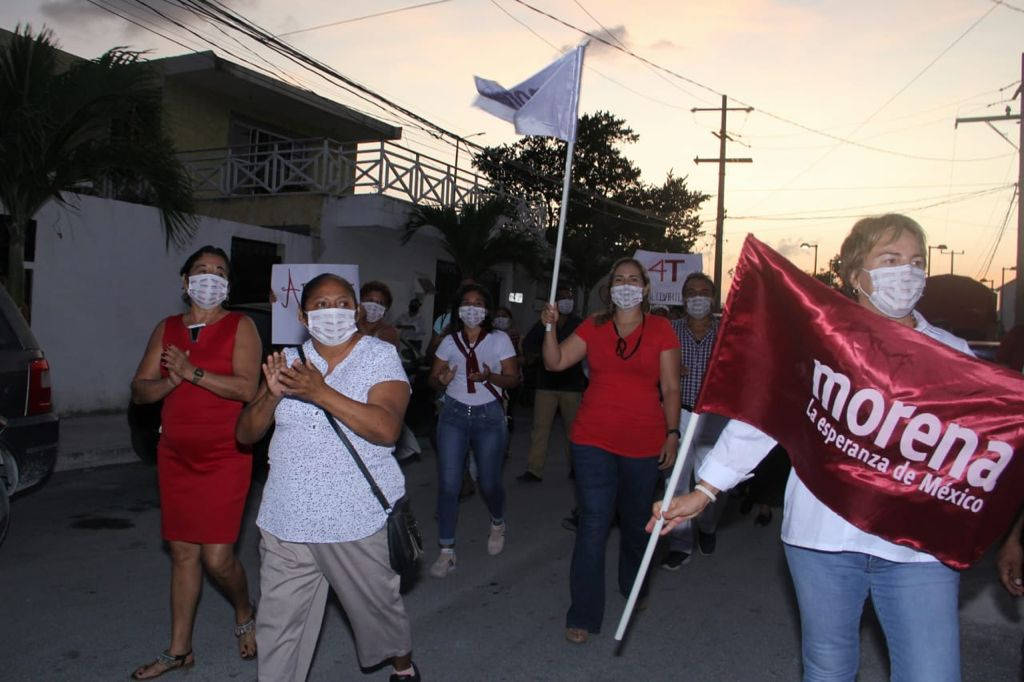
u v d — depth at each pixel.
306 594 3.29
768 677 4.28
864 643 4.80
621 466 4.55
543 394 8.91
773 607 5.32
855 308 2.68
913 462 2.56
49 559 5.61
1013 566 2.99
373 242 16.89
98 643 4.30
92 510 6.94
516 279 22.14
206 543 3.81
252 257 13.93
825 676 2.65
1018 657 4.70
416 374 10.28
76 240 10.73
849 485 2.60
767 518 7.41
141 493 7.63
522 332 22.56
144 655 4.18
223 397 3.72
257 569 5.56
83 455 8.70
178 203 9.98
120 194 12.78
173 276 12.02
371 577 3.29
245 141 19.66
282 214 16.30
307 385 2.95
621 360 4.51
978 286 21.20
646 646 4.62
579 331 4.70
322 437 3.19
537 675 4.20
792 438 2.72
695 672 4.31
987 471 2.52
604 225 32.81
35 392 5.95
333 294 3.21
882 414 2.59
